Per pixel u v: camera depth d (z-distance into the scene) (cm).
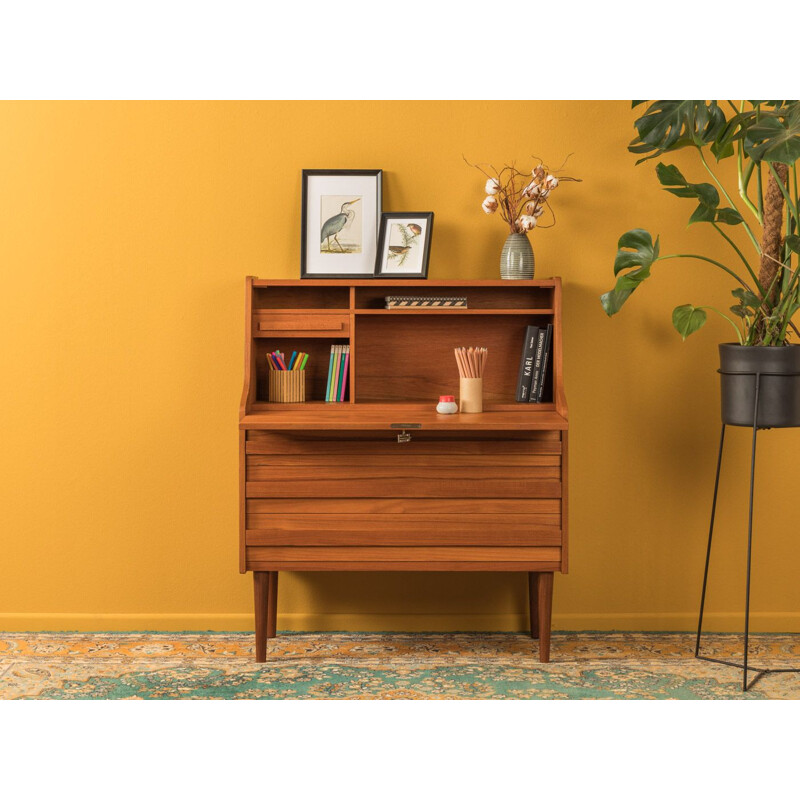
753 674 315
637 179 349
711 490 357
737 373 309
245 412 317
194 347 352
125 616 358
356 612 359
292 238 349
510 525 313
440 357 351
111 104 346
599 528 357
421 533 313
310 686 305
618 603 359
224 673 316
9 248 349
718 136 322
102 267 350
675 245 350
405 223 338
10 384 353
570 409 354
